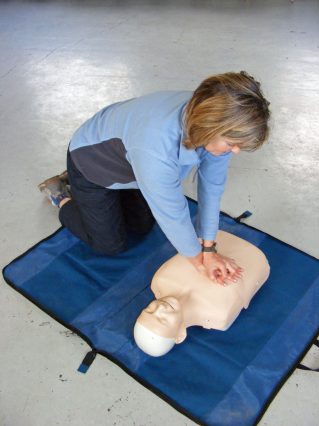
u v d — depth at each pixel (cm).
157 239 169
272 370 127
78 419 121
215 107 81
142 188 104
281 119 230
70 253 164
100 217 146
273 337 136
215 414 118
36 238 173
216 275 132
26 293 151
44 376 130
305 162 205
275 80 263
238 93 82
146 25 340
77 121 237
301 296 147
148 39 319
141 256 163
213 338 136
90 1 386
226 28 330
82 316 144
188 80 268
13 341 139
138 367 129
